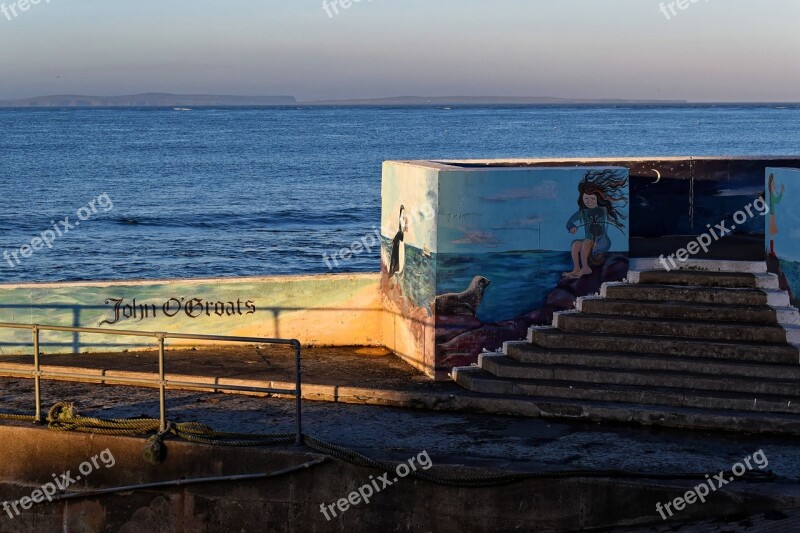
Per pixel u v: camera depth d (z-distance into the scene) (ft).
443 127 561.02
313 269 119.85
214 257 127.44
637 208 44.52
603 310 35.96
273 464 27.84
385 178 40.75
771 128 514.27
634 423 31.19
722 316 34.83
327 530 27.71
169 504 28.58
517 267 35.83
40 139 417.69
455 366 35.63
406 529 27.32
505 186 35.45
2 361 37.91
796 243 34.17
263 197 194.29
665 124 588.91
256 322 40.73
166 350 39.93
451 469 26.94
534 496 26.50
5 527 29.86
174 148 352.49
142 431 29.25
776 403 30.81
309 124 630.74
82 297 39.24
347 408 33.14
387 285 40.50
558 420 31.81
